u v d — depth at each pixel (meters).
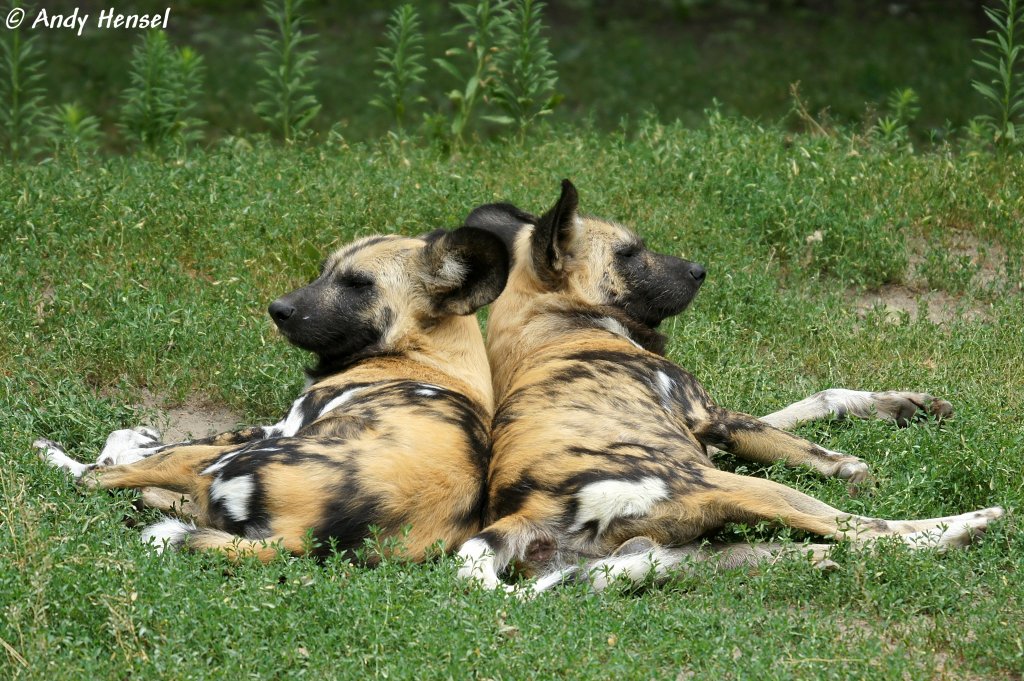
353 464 8.27
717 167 16.27
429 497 8.36
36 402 10.76
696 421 10.34
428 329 10.68
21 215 13.54
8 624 7.00
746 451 10.28
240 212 14.13
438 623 7.34
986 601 8.04
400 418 8.88
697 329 12.74
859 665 7.19
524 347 11.00
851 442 10.50
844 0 39.47
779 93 29.58
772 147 17.08
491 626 7.34
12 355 11.35
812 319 13.17
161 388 11.72
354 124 26.83
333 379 10.26
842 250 14.83
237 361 11.74
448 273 10.36
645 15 37.94
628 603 7.81
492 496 8.88
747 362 12.17
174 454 9.12
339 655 7.18
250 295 12.88
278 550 7.88
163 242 13.72
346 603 7.49
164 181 14.85
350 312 10.59
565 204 10.91
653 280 11.67
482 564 7.95
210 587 7.58
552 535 8.56
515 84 19.14
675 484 8.69
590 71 31.64
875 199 15.74
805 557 8.38
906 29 35.88
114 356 11.73
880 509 9.28
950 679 7.24
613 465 8.66
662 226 14.80
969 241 15.81
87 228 13.66
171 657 6.89
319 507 8.11
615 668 7.00
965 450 9.85
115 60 30.55
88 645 7.16
